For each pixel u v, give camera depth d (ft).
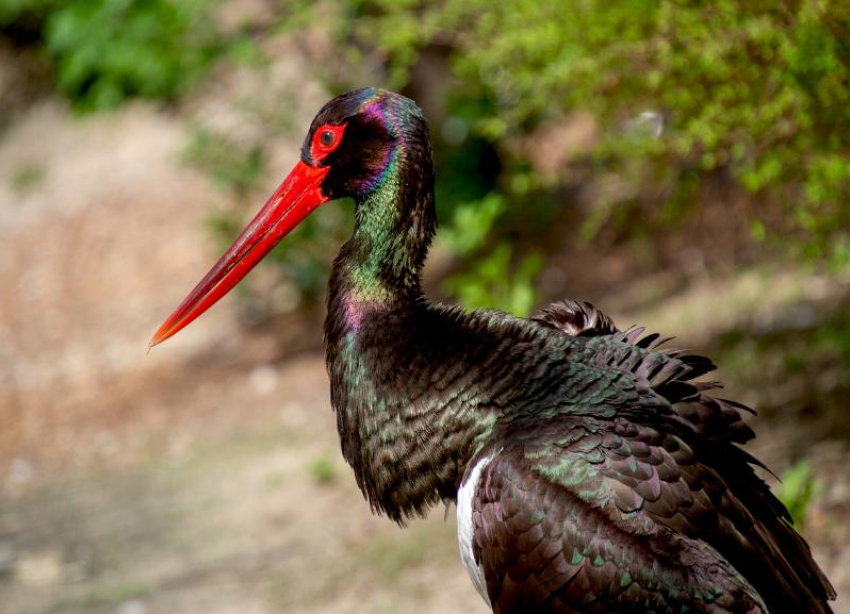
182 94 75.61
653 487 17.07
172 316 21.42
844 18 25.32
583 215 55.93
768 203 35.06
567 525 17.07
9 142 79.15
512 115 34.86
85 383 53.01
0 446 47.80
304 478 39.09
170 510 38.58
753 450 33.14
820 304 42.04
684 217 40.73
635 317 46.19
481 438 18.51
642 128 31.48
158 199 69.36
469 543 18.34
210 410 47.96
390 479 19.30
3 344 58.59
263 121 57.67
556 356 18.62
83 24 77.15
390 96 20.08
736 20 26.78
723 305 44.57
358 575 31.58
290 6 51.13
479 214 36.68
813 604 17.62
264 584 32.07
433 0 37.17
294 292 57.67
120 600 32.45
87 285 63.52
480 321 18.95
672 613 16.55
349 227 54.95
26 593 33.86
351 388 19.52
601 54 29.86
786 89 27.20
